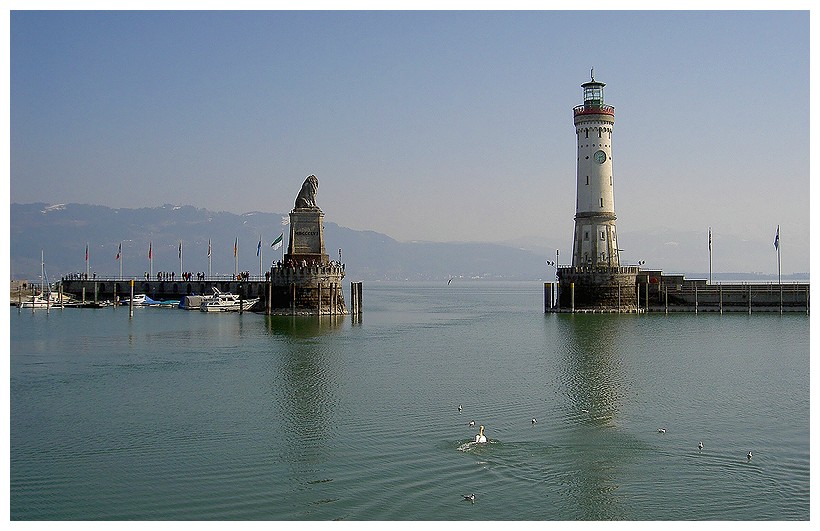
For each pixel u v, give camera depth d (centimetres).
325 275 16062
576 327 14262
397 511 4738
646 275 17000
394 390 8006
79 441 6150
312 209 16088
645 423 6562
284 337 12694
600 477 5231
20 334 13000
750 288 16638
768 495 4919
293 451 5862
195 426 6575
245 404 7375
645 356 10338
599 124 16725
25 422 6725
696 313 16538
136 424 6644
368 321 16600
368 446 5962
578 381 8469
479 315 19188
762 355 10356
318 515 4694
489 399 7519
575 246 17125
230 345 11612
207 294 19725
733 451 5753
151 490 5112
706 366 9462
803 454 5681
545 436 6166
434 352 10912
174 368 9394
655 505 4775
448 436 6188
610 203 16888
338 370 9281
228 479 5291
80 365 9600
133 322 15188
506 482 5172
